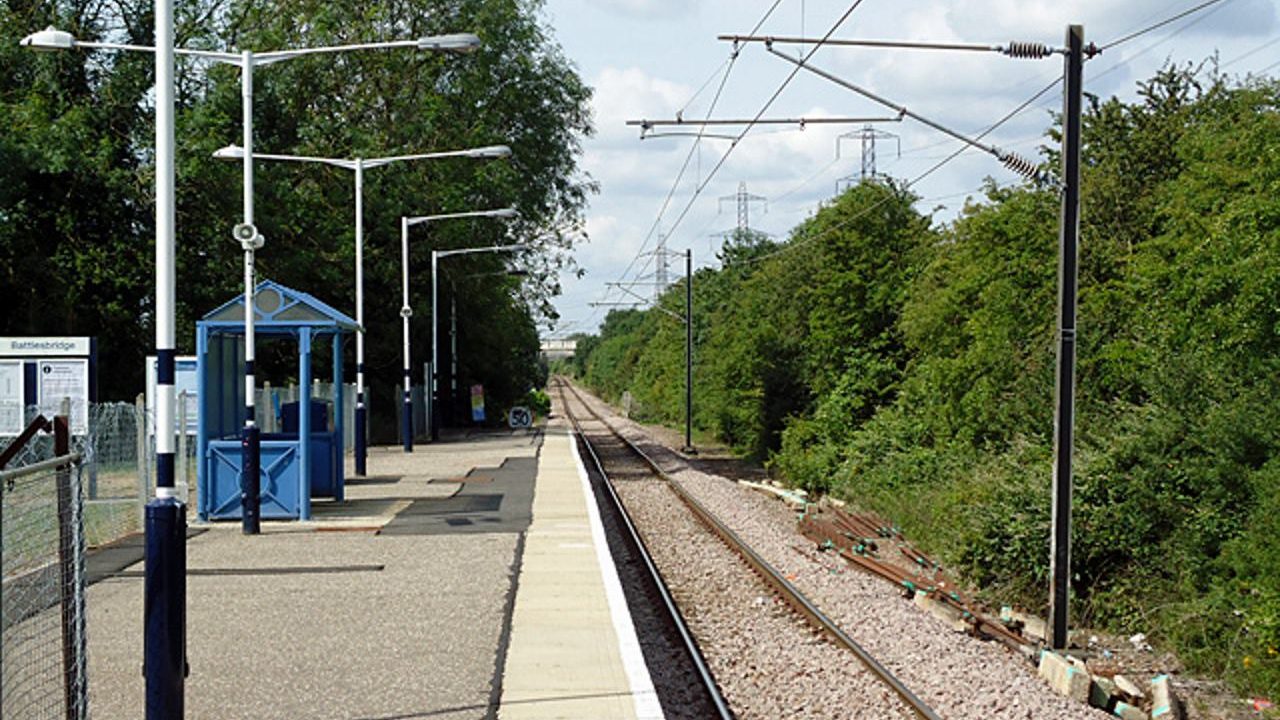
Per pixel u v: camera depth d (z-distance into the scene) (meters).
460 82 52.94
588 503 24.27
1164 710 12.38
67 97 40.66
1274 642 14.45
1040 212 28.22
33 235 38.59
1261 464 17.89
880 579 18.95
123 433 22.56
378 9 51.00
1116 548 18.56
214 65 44.62
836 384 41.94
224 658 10.86
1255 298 17.69
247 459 19.30
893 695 11.30
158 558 8.07
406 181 49.59
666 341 84.81
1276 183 18.02
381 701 9.39
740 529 24.06
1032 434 24.02
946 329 31.33
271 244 44.69
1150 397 20.98
